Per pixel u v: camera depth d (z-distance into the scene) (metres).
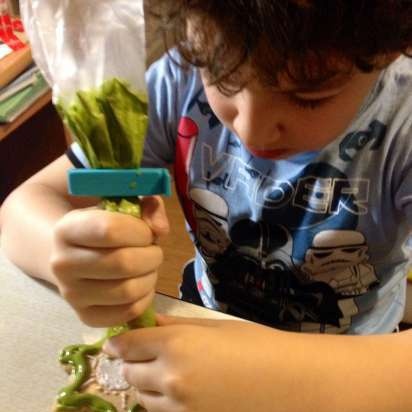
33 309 0.49
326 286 0.60
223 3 0.31
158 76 0.61
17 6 1.07
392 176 0.53
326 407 0.38
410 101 0.52
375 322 0.66
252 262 0.62
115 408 0.41
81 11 0.30
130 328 0.40
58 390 0.42
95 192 0.32
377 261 0.59
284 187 0.56
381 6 0.31
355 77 0.36
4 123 0.98
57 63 0.30
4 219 0.56
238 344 0.39
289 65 0.32
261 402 0.38
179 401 0.37
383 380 0.39
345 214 0.55
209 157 0.61
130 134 0.31
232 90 0.36
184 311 0.48
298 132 0.39
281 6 0.30
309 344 0.41
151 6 0.36
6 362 0.44
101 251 0.35
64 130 1.25
